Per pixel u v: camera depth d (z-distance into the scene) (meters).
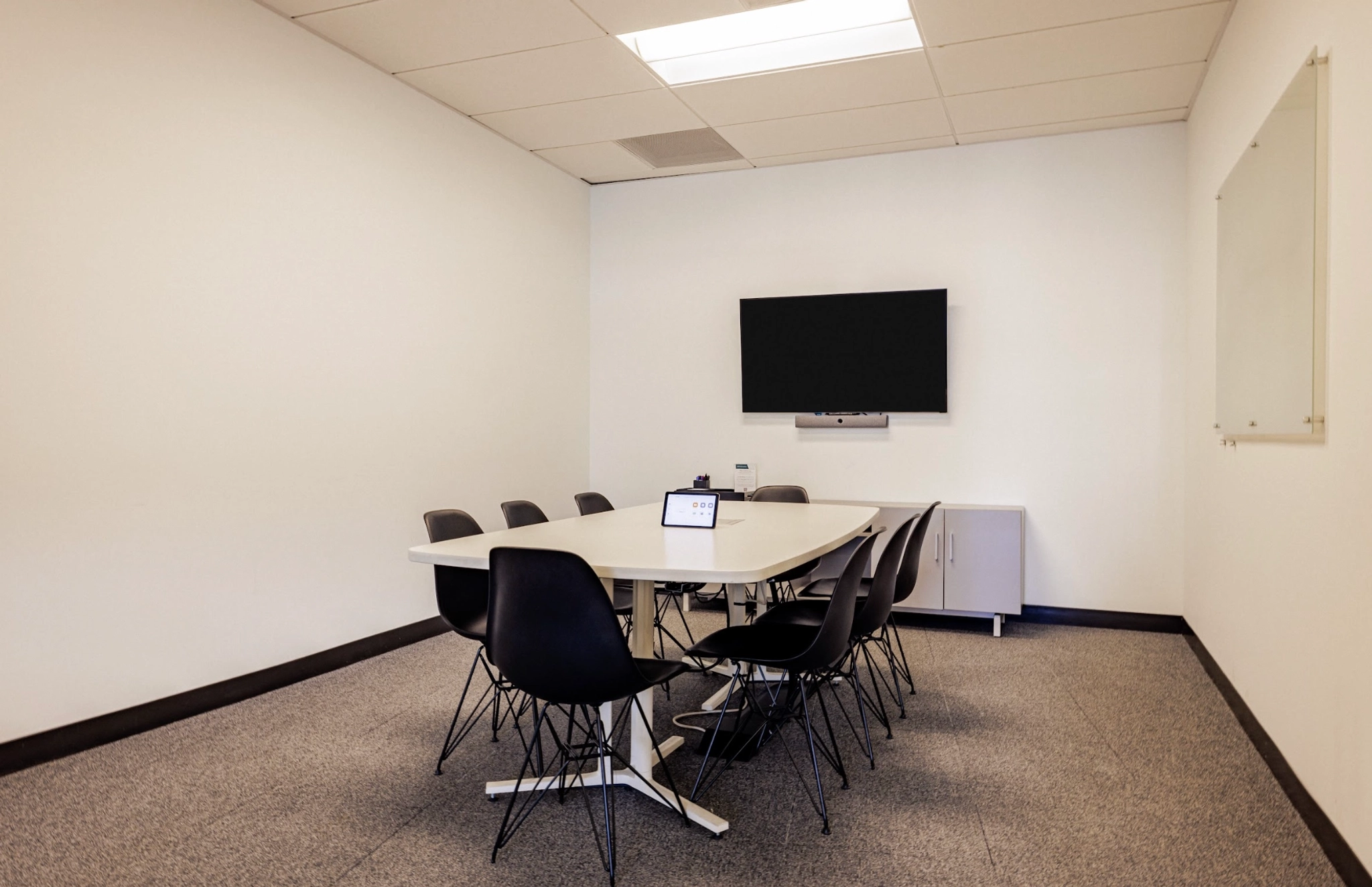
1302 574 2.46
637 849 2.32
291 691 3.71
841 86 4.40
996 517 4.86
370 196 4.25
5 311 2.77
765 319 5.70
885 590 2.96
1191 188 4.60
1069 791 2.68
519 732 3.13
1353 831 2.05
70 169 2.95
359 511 4.20
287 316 3.80
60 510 2.94
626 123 4.99
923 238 5.41
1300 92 2.40
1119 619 5.01
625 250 6.17
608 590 2.71
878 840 2.36
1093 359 5.05
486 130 5.11
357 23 3.79
